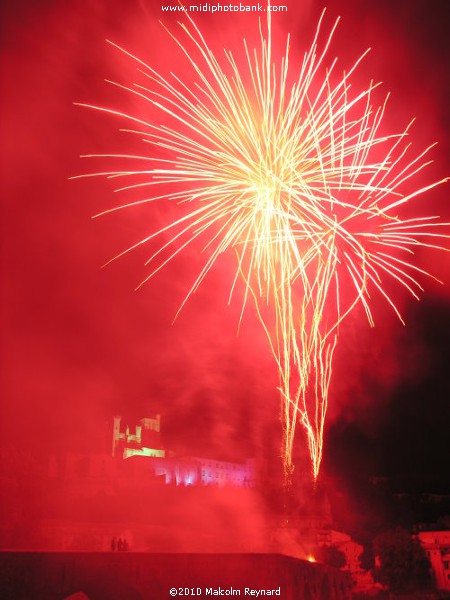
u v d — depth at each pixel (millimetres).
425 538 98688
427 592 88125
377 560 96500
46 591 22734
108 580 23609
